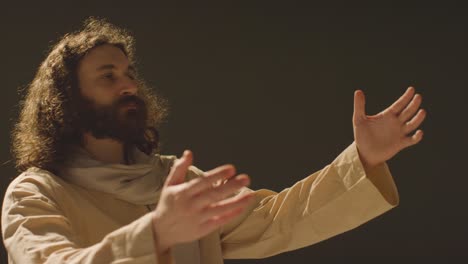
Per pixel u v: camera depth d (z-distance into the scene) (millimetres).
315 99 7391
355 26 7426
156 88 7301
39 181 1911
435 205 7340
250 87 7383
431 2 7418
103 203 1981
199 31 7367
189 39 7355
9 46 6992
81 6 7121
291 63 7410
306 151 7363
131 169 2041
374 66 7410
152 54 7309
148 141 2293
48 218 1708
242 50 7406
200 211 1264
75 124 2117
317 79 7406
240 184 1262
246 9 7418
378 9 7426
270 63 7398
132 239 1337
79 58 2139
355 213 1920
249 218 2111
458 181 7336
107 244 1373
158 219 1306
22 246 1628
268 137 7355
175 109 7309
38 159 2068
